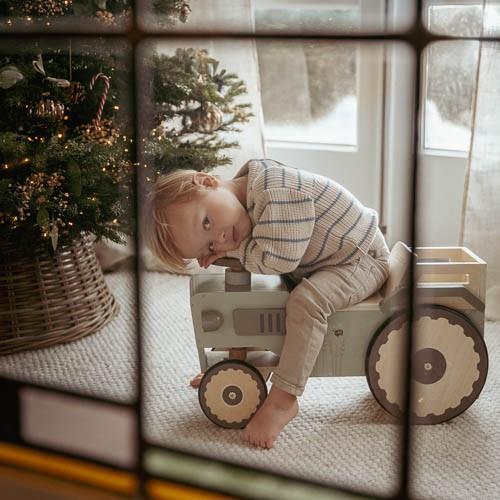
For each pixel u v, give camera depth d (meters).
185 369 1.83
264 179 1.60
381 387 1.57
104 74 1.93
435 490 1.34
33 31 0.74
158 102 2.11
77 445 0.79
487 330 2.04
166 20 2.02
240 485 0.74
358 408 1.65
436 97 2.41
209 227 1.60
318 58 2.62
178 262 1.66
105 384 1.75
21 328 1.93
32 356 1.90
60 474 0.77
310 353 1.52
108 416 0.81
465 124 2.38
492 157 2.06
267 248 1.55
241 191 1.65
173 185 1.61
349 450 1.48
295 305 1.52
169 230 1.61
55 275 1.96
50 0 1.76
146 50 1.99
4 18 1.72
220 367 1.54
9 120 1.82
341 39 0.68
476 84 2.06
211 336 1.57
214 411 1.56
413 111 0.68
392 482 1.35
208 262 1.63
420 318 1.53
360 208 1.67
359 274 1.59
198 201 1.59
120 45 1.81
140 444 0.77
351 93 2.60
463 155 2.39
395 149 2.54
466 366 1.55
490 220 2.10
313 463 1.43
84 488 0.75
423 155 2.47
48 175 1.80
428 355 1.54
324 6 2.53
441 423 1.58
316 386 1.75
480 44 2.03
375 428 1.56
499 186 2.07
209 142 2.44
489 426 1.57
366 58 2.53
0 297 1.91
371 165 2.60
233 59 2.47
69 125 1.99
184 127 2.27
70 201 1.82
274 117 2.75
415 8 0.67
